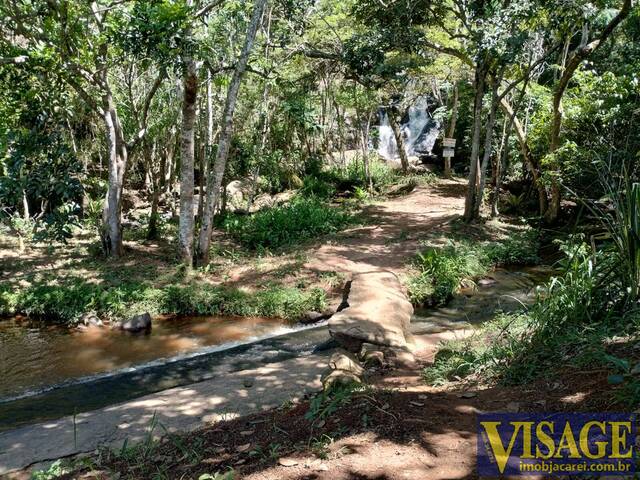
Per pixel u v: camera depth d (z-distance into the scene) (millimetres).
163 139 17453
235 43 15172
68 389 6988
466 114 25484
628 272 4484
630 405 3074
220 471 3246
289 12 13680
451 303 9992
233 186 20328
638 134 12688
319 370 5973
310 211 16375
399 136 25250
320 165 24109
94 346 8609
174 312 10031
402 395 4078
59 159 10891
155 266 12273
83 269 12055
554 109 14562
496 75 14648
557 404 3410
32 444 4547
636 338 3865
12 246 14211
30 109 10711
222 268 12062
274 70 14469
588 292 4617
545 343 4469
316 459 3121
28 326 9688
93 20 11938
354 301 8031
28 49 10562
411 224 16156
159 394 5605
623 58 15859
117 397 6691
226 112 11602
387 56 17188
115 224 12938
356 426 3520
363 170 23906
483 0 13633
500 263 12625
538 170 16734
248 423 4141
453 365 5098
